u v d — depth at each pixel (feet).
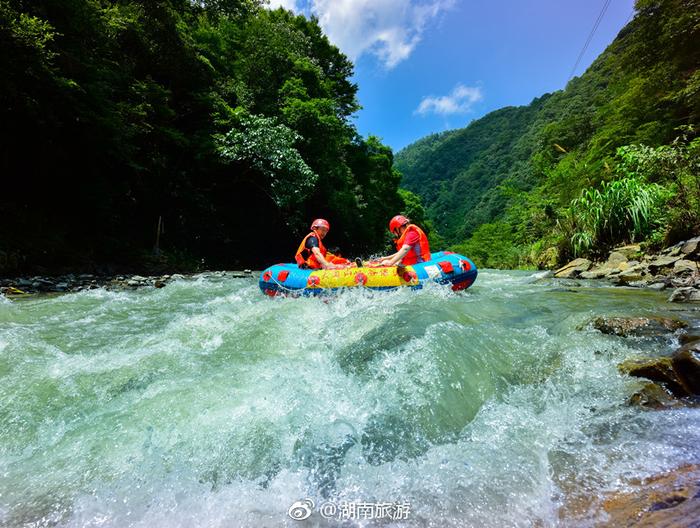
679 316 9.68
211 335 10.47
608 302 12.55
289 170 50.06
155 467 5.16
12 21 23.97
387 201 108.68
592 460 4.69
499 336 9.02
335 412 6.25
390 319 10.68
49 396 7.17
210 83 53.01
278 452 5.32
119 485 4.84
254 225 61.26
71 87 27.99
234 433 5.74
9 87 24.30
